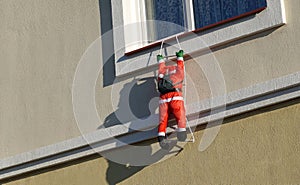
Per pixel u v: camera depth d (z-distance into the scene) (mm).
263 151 16047
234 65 16828
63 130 18938
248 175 16094
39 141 19266
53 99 19312
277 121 16031
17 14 20562
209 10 17859
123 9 18500
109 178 17859
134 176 17500
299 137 15695
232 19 16953
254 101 16344
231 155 16391
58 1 19938
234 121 16531
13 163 19328
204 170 16641
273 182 15789
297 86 15906
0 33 20703
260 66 16500
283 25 16453
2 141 19891
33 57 19953
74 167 18484
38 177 18984
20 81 20016
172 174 17016
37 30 20094
